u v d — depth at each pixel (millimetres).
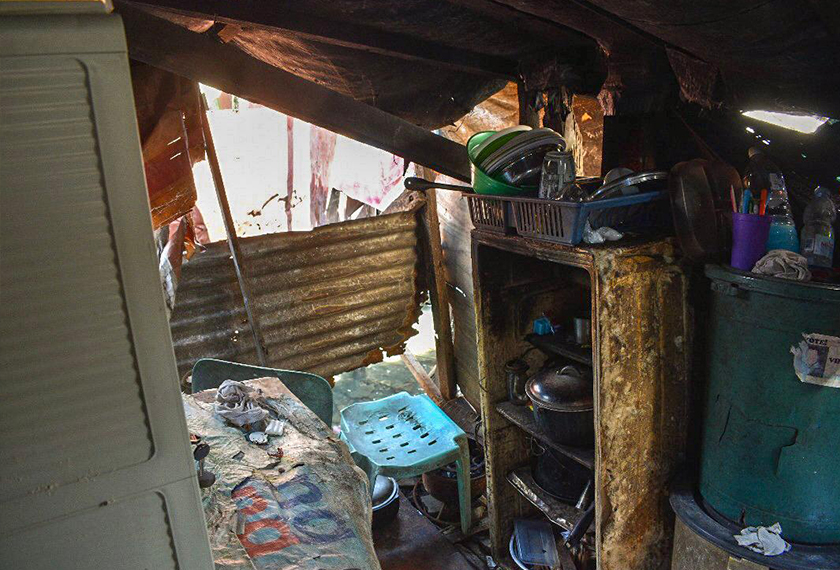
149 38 1937
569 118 2914
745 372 1802
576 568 2613
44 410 771
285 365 3916
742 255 1801
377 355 4289
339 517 1609
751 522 1885
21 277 729
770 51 1358
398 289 4234
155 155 2520
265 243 3674
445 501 3350
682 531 2098
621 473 2221
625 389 2145
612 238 2100
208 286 3598
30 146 708
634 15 1440
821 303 1591
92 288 768
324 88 2277
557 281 2893
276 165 5043
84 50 707
